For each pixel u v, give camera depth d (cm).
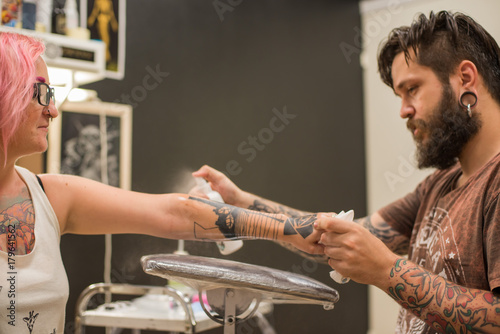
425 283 92
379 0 361
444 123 109
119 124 242
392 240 138
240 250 279
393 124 354
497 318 88
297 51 328
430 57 110
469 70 107
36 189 94
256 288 87
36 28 186
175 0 267
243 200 140
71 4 202
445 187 118
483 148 108
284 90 319
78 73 194
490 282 91
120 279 238
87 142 231
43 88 90
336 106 349
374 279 95
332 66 349
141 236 245
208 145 278
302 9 332
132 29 249
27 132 89
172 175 263
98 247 233
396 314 342
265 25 311
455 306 90
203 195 133
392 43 121
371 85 366
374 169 364
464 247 100
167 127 261
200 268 86
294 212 139
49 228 93
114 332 231
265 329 277
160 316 187
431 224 117
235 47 294
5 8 176
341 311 336
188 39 272
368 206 365
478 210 99
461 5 326
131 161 246
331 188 342
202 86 277
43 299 89
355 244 93
